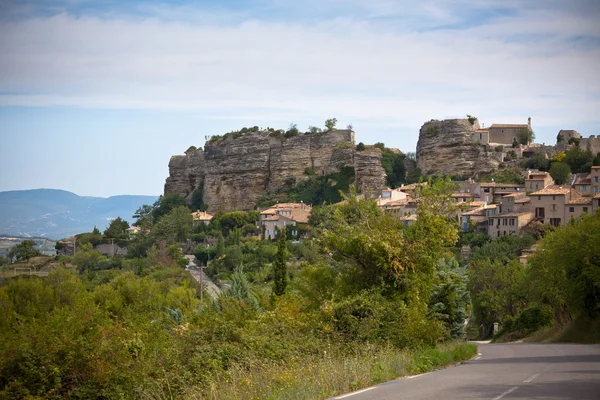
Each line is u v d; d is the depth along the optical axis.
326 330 27.55
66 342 17.30
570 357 30.94
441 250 34.09
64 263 143.12
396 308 30.31
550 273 62.88
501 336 79.75
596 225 55.06
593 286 55.03
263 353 23.03
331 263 35.88
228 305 29.17
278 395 16.45
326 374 18.70
